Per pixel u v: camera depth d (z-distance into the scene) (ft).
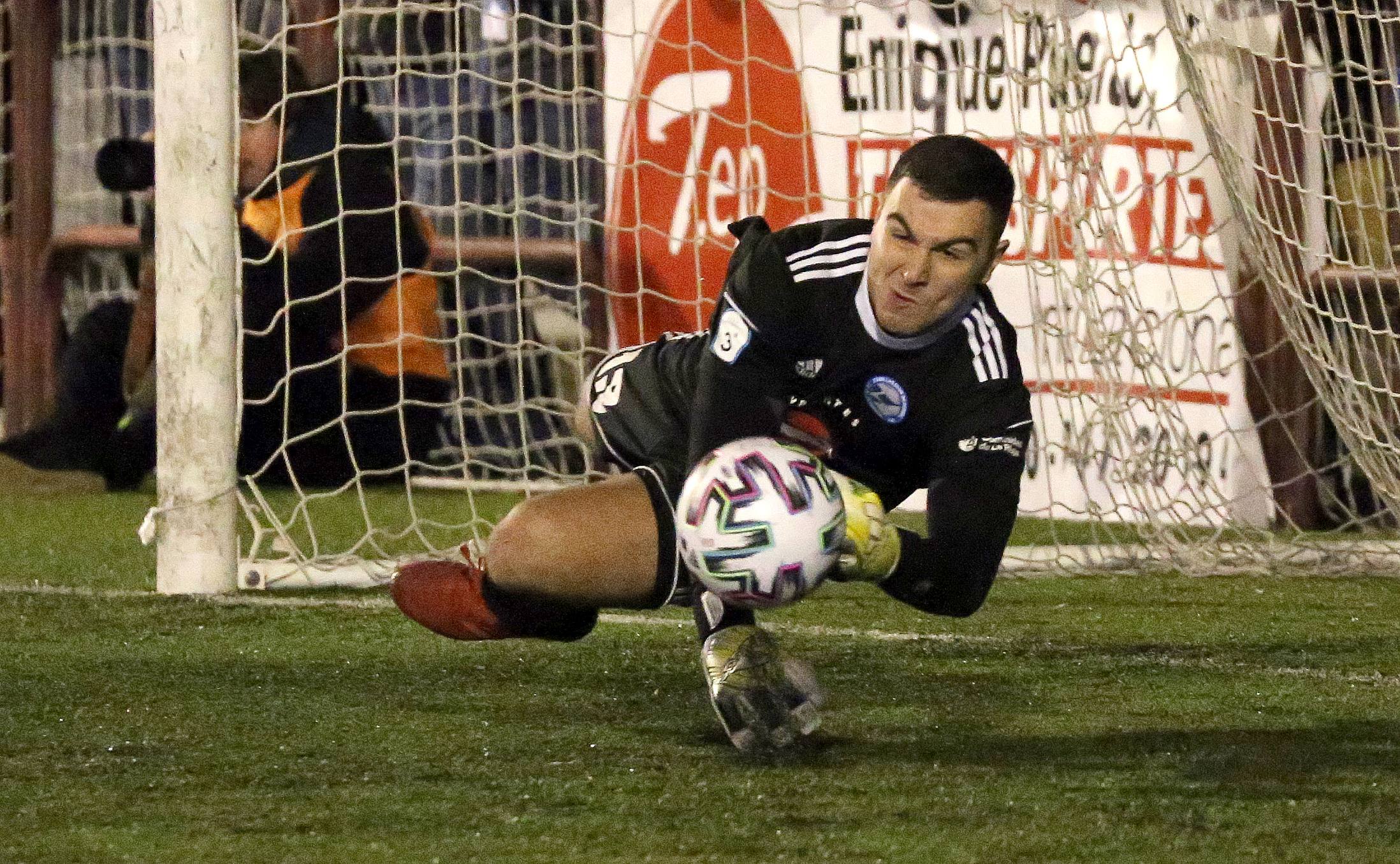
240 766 28.07
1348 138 57.57
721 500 24.91
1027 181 60.54
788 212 67.92
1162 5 50.85
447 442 76.18
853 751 29.25
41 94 83.15
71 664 37.24
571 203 77.87
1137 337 57.77
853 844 23.36
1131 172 63.21
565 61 77.71
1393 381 54.90
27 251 83.56
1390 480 50.67
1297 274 52.49
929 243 25.43
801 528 24.71
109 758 28.58
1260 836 23.85
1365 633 43.39
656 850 23.09
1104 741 30.19
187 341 47.06
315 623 42.80
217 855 22.89
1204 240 63.77
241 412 49.01
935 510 26.94
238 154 53.52
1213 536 58.49
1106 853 23.00
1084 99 57.62
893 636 41.91
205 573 47.60
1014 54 62.59
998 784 26.76
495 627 29.84
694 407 28.37
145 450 71.46
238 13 69.67
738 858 22.72
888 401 27.63
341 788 26.55
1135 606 47.78
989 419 27.12
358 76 65.92
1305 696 34.78
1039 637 42.34
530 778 27.22
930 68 64.85
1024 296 63.67
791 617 44.73
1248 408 64.49
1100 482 62.69
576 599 28.73
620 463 34.45
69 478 74.02
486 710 32.76
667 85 69.82
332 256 67.92
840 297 27.07
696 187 65.98
